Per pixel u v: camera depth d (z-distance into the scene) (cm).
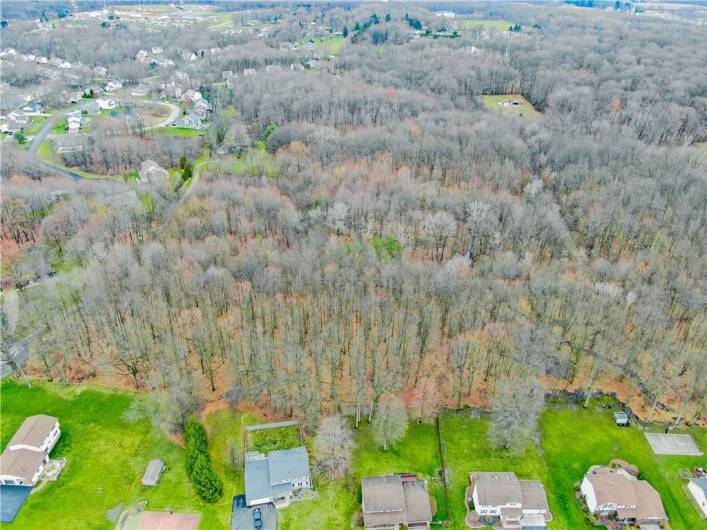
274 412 9519
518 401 8912
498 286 11356
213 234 13825
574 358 10462
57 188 15988
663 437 9281
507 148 17962
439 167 17112
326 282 11775
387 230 13988
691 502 8188
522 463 8731
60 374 10269
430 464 8669
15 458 8219
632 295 11238
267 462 8388
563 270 12394
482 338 10519
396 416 8762
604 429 9394
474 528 7762
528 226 13600
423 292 11331
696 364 9931
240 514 7806
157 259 12375
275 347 10400
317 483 8281
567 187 16262
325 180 16100
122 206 14350
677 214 14150
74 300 11481
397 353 10381
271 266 12262
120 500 7994
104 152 19825
